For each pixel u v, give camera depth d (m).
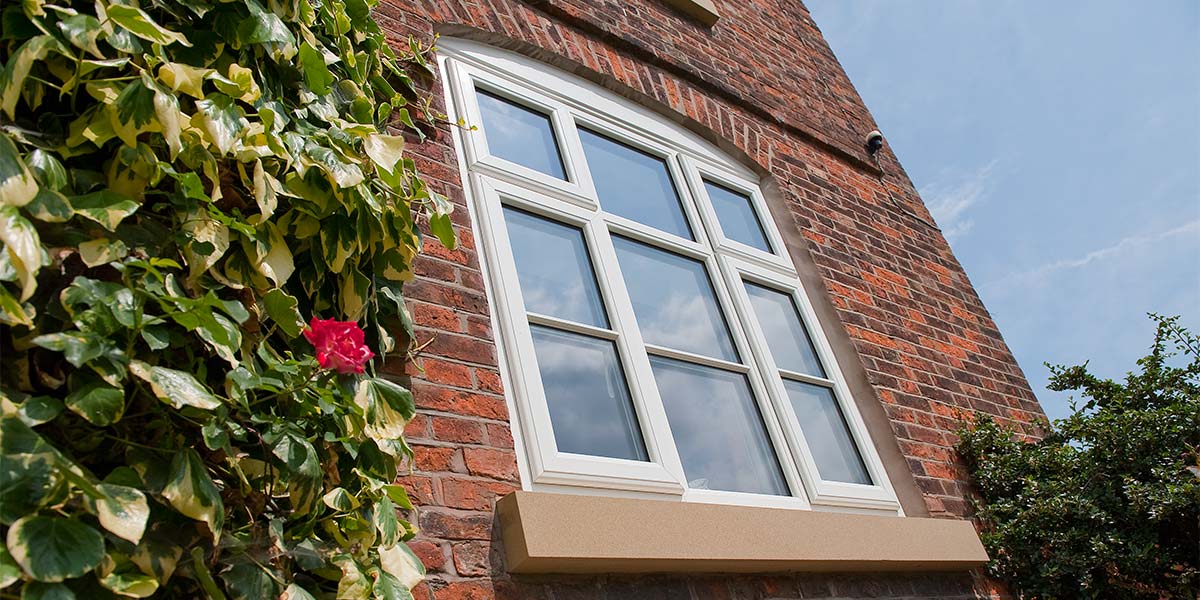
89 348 1.08
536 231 2.73
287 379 1.36
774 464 2.79
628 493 2.25
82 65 1.24
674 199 3.42
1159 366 3.51
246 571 1.23
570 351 2.49
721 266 3.26
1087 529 3.03
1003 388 4.05
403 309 1.91
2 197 1.04
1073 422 3.44
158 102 1.28
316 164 1.56
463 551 1.81
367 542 1.43
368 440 1.55
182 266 1.34
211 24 1.57
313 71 1.73
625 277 2.90
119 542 1.08
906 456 3.16
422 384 1.99
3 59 1.29
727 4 4.79
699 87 3.97
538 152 3.03
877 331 3.62
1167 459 3.08
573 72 3.43
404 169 1.93
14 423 0.98
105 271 1.23
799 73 4.86
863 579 2.60
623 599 1.99
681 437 2.59
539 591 1.87
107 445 1.16
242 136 1.44
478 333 2.23
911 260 4.30
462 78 2.93
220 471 1.28
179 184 1.33
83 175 1.25
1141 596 2.97
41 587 0.92
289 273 1.48
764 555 2.24
